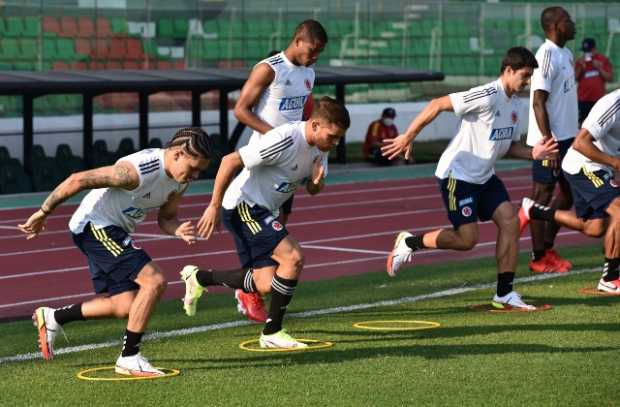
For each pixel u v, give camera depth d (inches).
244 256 802.8
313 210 1654.8
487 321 856.9
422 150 2556.6
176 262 1213.1
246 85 882.1
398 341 784.3
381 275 1099.3
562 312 888.9
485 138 892.6
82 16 2439.7
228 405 613.6
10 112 2155.5
